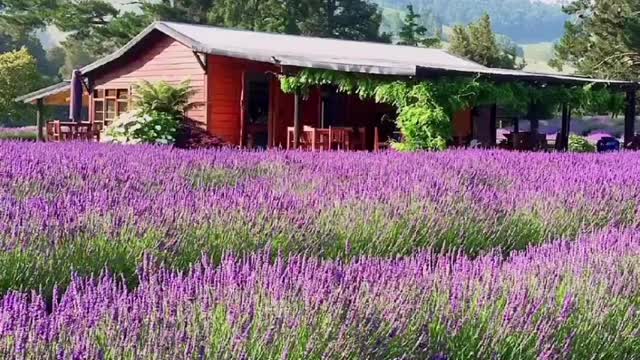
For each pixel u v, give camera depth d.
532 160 11.17
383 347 2.97
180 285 3.29
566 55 39.75
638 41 36.84
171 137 19.58
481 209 6.48
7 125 42.84
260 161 10.55
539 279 4.00
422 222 6.02
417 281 3.68
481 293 3.60
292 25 49.91
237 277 3.47
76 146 12.52
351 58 21.88
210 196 5.86
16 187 6.87
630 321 3.70
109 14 49.06
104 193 5.89
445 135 16.03
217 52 19.80
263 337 2.84
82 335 2.73
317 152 12.49
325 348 2.92
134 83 23.38
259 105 22.05
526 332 3.33
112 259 4.75
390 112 23.36
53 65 80.38
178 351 2.66
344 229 5.69
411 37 64.81
